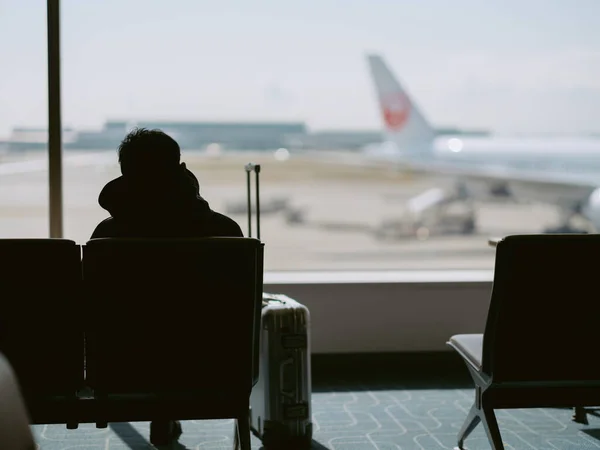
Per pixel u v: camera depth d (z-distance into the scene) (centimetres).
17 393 89
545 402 197
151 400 178
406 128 1770
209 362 174
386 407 296
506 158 1593
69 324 168
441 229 3291
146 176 197
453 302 369
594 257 177
